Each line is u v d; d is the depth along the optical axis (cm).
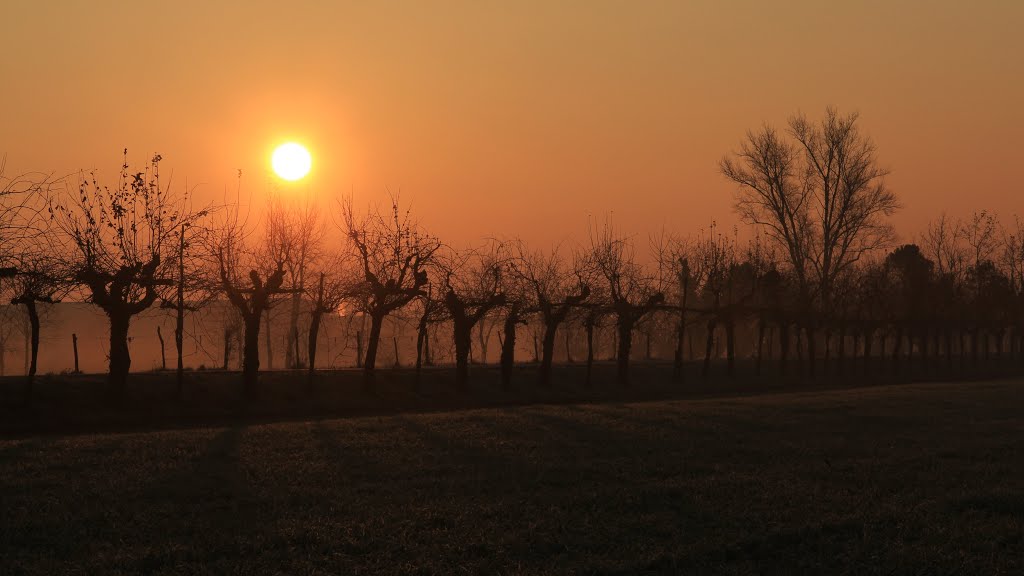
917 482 2128
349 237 5028
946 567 1492
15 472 2116
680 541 1617
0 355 8962
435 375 5325
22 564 1407
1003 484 2095
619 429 2973
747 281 7438
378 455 2416
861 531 1708
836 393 4825
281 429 2997
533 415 3425
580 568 1446
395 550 1526
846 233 7944
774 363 7450
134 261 3994
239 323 6153
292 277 4891
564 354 10069
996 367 8725
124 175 4016
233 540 1546
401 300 4928
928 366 8344
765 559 1547
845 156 7950
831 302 7769
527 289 5534
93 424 3641
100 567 1395
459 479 2095
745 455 2486
